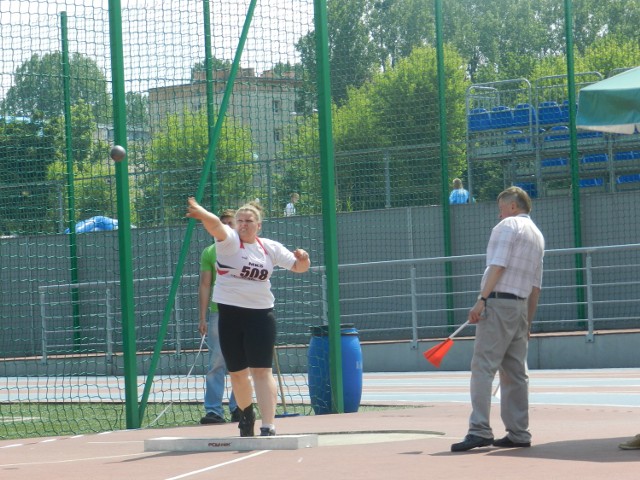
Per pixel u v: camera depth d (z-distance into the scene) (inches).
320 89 772.6
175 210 1057.5
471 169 1598.2
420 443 538.3
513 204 507.5
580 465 433.4
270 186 973.8
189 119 873.5
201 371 1305.4
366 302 1494.8
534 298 507.5
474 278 1434.5
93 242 1501.0
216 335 719.7
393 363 1311.5
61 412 893.2
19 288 1528.1
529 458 460.4
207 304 732.0
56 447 598.9
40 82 1234.6
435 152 1556.3
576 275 1375.5
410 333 1465.3
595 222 1381.6
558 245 1398.9
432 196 1518.2
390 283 1482.5
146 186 1038.4
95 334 1504.7
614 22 4643.2
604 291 1371.8
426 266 1456.7
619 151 1541.6
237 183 960.9
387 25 4008.4
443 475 415.8
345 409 769.6
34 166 1350.9
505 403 504.4
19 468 494.9
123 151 583.2
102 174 1333.7
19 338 1492.4
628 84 467.8
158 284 1337.4
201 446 531.8
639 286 1355.8
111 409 904.9
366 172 1530.5
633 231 1363.2
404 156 1531.7
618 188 1590.8
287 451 514.6
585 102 473.1
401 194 1515.7
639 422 624.7
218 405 722.2
